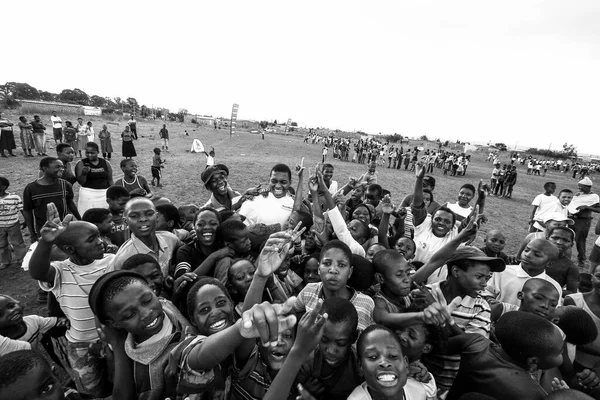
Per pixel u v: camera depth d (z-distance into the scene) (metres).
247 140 46.50
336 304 2.28
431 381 2.26
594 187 31.72
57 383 1.79
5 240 6.15
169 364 1.90
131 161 6.98
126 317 1.95
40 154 16.41
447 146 80.38
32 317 3.02
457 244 3.14
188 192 13.09
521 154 77.25
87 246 2.97
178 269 3.42
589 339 2.66
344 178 20.27
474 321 2.92
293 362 1.53
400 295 3.04
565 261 4.48
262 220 4.95
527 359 2.14
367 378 1.92
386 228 4.90
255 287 2.19
